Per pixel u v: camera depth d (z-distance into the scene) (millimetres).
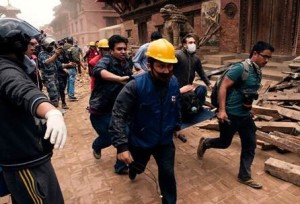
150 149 2525
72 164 4168
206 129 5379
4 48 1623
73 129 5961
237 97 3039
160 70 2168
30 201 1821
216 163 3955
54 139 1254
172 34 10742
